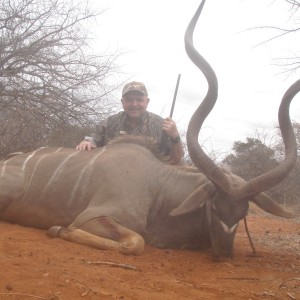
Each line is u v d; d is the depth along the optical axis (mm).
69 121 4266
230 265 1932
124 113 2961
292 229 3641
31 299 1224
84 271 1543
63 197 2365
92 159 2410
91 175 2348
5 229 2264
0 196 2373
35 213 2406
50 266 1542
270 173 2020
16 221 2473
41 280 1361
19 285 1301
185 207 2092
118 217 2170
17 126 4145
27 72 4137
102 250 1981
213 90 2170
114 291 1367
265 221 4223
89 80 4316
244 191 2027
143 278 1565
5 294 1229
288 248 2621
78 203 2344
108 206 2199
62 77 4293
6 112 4176
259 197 2109
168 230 2305
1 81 4070
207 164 2053
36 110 4078
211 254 2193
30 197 2412
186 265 1886
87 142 2609
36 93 4234
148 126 2910
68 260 1683
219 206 2078
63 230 2154
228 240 2061
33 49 4129
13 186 2400
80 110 4375
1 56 4125
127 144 2510
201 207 2246
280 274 1843
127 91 2857
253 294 1489
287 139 2135
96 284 1413
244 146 8328
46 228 2414
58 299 1235
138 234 2088
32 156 2541
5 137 4168
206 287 1535
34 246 1857
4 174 2414
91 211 2186
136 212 2215
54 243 1989
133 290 1399
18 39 4078
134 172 2316
